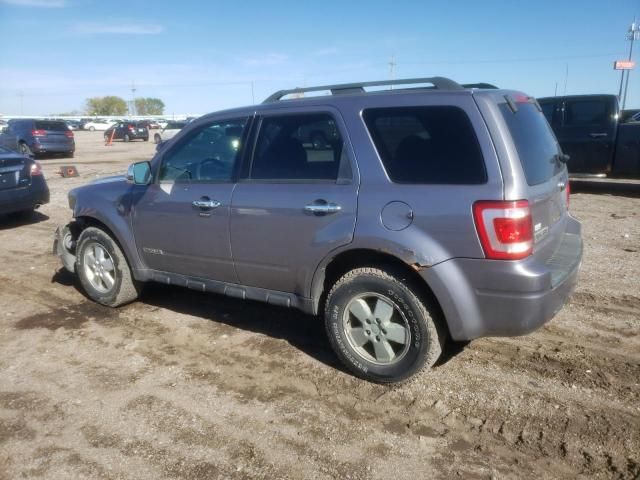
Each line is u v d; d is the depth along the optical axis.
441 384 3.69
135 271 4.93
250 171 4.06
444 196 3.24
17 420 3.40
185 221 4.39
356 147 3.57
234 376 3.90
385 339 3.59
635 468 2.82
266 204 3.89
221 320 4.93
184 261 4.52
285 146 3.92
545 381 3.69
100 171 17.52
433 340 3.44
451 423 3.26
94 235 5.14
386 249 3.38
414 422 3.28
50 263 6.97
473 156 3.21
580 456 2.93
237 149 4.16
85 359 4.22
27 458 3.04
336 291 3.69
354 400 3.54
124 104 136.12
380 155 3.50
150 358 4.21
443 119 3.34
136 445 3.13
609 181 13.10
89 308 5.30
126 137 40.00
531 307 3.14
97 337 4.62
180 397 3.63
